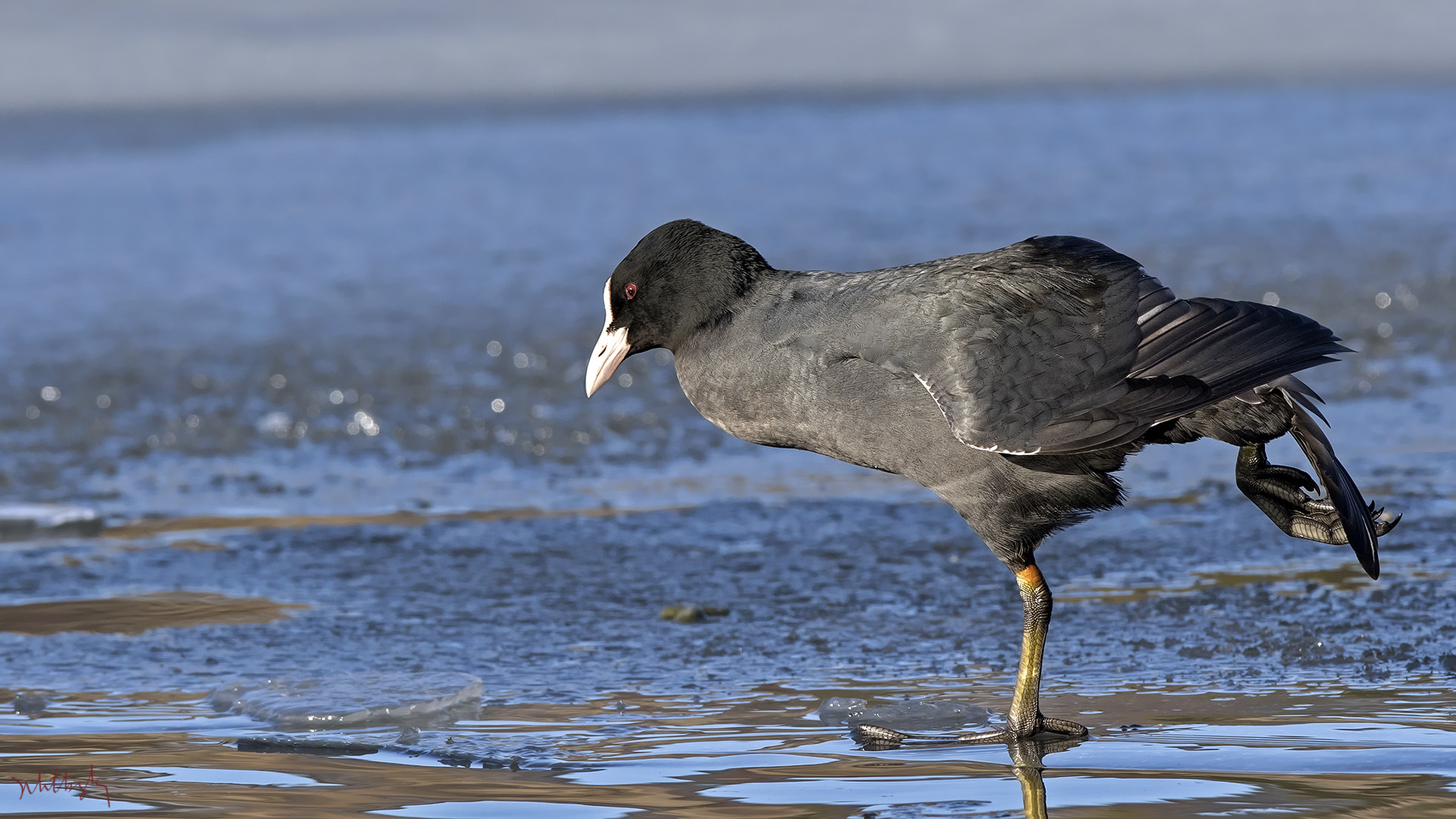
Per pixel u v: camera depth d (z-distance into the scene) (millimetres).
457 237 24156
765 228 23734
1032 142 32344
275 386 16891
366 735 8383
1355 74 41125
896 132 34000
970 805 7277
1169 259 21484
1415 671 9031
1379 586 10656
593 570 11680
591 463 14602
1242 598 10539
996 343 8273
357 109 37094
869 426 8531
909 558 11867
